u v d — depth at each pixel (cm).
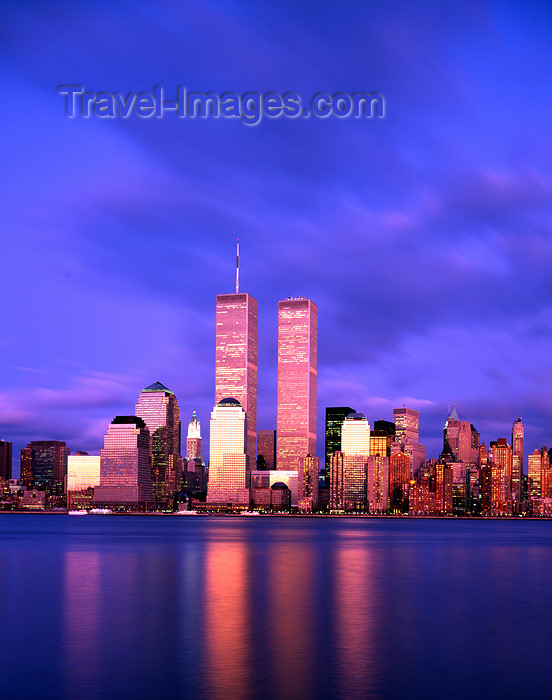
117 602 7988
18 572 11731
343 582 10275
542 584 10181
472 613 7444
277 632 6253
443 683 4659
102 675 4791
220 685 4562
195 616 7038
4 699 4259
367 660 5253
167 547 19700
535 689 4538
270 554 16750
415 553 17562
